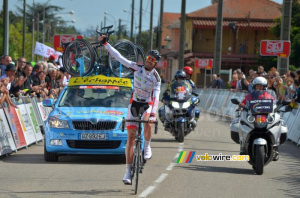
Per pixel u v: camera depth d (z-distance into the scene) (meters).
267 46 44.88
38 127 30.75
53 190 16.81
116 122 22.33
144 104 17.67
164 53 156.88
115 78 25.41
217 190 17.47
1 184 17.70
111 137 22.14
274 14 125.25
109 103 23.89
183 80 30.72
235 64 118.69
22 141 27.25
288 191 17.69
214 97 59.44
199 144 29.61
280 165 23.30
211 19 124.62
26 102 29.25
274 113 20.78
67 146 22.17
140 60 27.52
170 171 20.86
